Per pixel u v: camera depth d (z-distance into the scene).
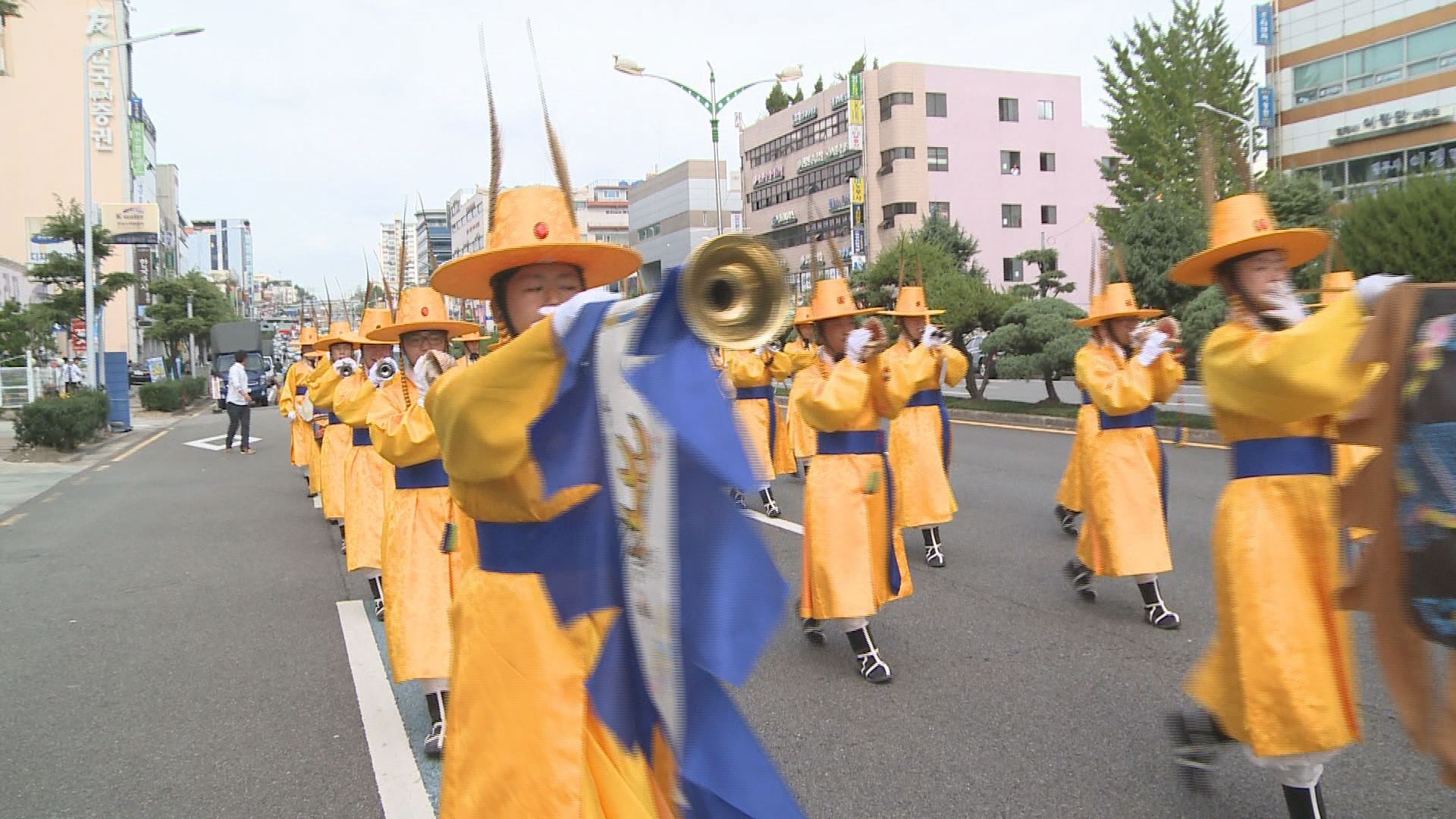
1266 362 2.80
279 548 8.56
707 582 2.07
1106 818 3.42
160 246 66.25
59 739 4.41
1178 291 17.77
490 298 2.64
